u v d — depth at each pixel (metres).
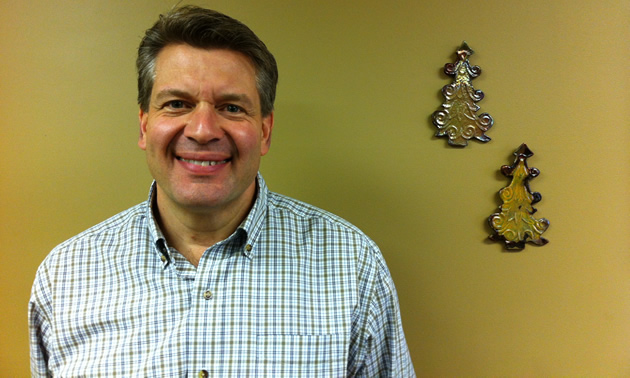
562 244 1.09
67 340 0.80
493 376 1.11
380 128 1.08
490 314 1.10
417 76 1.07
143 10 1.06
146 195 1.09
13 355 1.10
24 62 1.06
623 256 1.09
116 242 0.85
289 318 0.78
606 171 1.08
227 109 0.75
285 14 1.06
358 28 1.06
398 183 1.08
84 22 1.06
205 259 0.79
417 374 1.11
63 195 1.08
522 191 1.07
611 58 1.06
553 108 1.07
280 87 1.07
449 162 1.08
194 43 0.72
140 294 0.80
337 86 1.07
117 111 1.07
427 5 1.06
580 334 1.11
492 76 1.07
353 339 0.82
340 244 0.85
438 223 1.09
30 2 1.05
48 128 1.07
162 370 0.75
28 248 1.09
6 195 1.08
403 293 1.10
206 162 0.72
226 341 0.76
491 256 1.09
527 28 1.06
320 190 1.09
